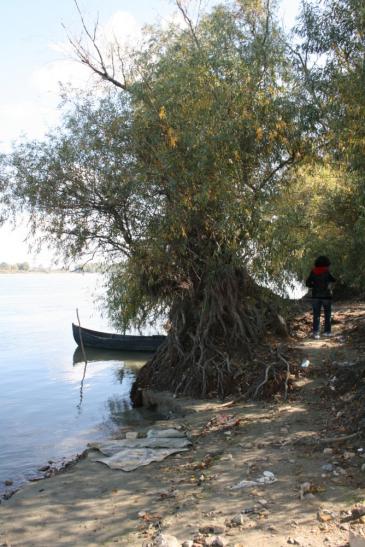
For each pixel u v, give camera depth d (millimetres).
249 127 11414
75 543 5852
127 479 7633
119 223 13031
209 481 7203
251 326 13578
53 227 13312
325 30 9664
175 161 11625
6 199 13148
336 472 6977
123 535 5918
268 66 11883
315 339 14469
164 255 12867
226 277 13523
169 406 12516
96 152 12484
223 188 11695
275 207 12633
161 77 12266
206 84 11734
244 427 9594
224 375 12422
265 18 12508
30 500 7125
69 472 8148
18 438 11656
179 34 13203
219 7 12891
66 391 17047
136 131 12102
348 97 9305
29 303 60594
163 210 12328
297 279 16156
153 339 24203
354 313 18219
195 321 13875
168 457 8461
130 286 14859
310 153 12078
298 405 10477
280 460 7715
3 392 16969
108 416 13383
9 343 28688
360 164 9422
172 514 6297
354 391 10258
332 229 17031
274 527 5660
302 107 11242
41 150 12992
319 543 5234
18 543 5961
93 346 25422
